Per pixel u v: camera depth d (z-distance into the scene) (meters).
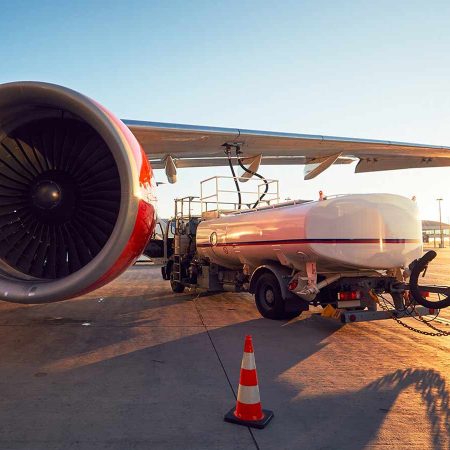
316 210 6.30
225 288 9.72
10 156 5.23
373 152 9.72
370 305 6.85
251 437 3.18
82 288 4.54
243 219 8.04
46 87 4.52
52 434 3.20
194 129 7.19
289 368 4.89
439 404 3.82
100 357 5.30
